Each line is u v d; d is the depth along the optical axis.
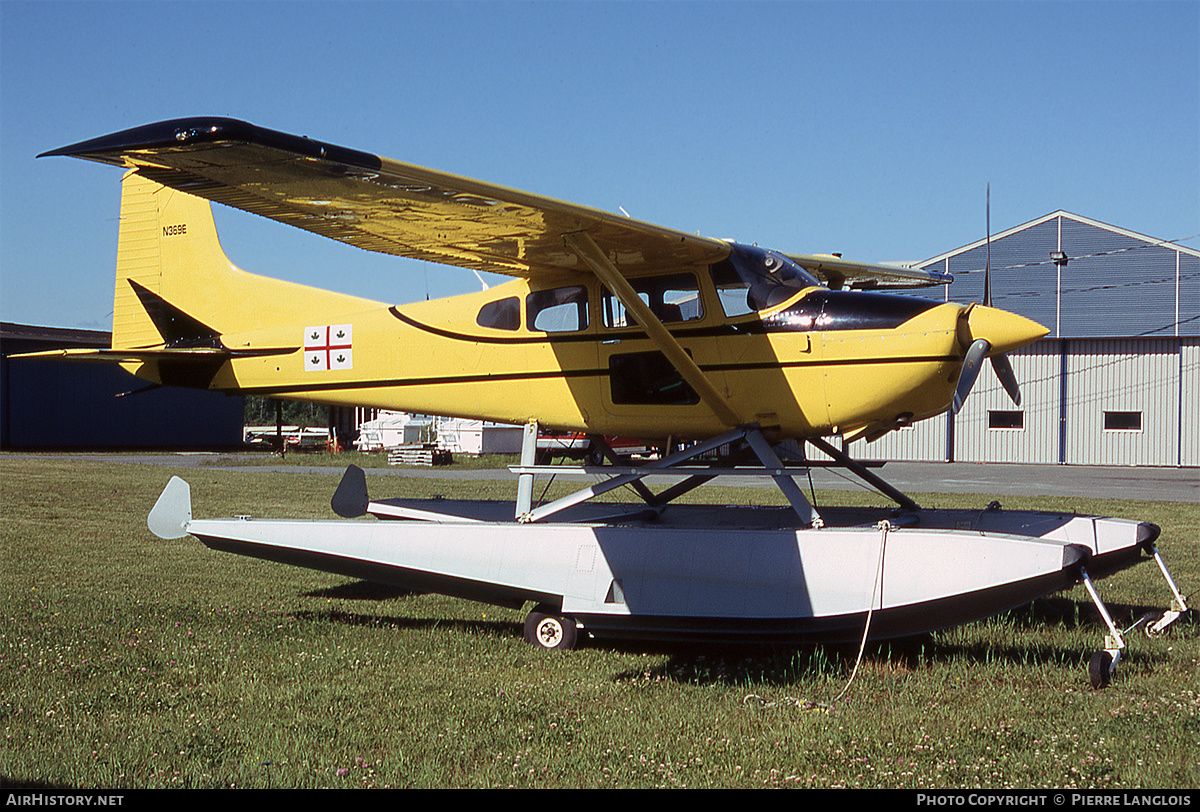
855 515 6.85
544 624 5.39
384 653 5.01
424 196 4.75
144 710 4.00
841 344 5.71
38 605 6.03
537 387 6.52
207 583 7.11
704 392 5.80
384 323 7.12
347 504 7.68
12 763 3.36
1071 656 4.88
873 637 5.02
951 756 3.39
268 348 7.59
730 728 3.75
